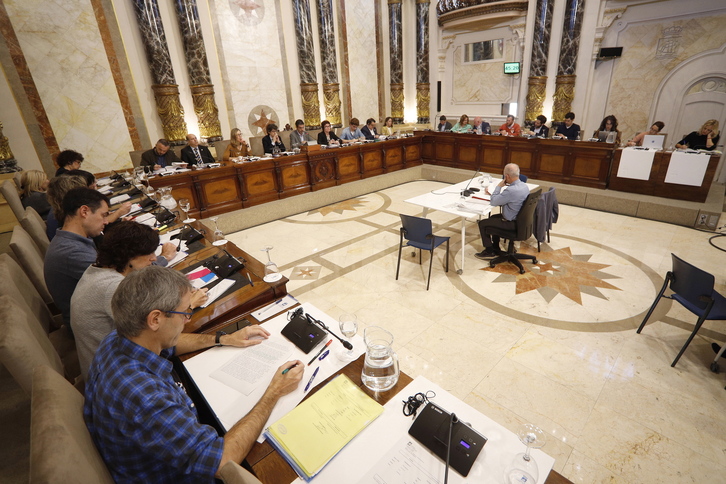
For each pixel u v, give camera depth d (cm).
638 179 550
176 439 107
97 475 95
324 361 155
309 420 125
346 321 168
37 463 82
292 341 166
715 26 634
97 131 624
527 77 866
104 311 154
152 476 116
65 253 197
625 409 231
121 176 561
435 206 405
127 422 106
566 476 193
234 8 716
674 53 680
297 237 518
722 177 667
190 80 696
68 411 104
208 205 534
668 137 721
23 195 415
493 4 826
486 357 279
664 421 222
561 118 812
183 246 267
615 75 752
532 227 403
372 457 114
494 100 948
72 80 591
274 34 775
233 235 533
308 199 626
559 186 616
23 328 147
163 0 648
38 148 582
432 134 802
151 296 112
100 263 159
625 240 467
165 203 371
